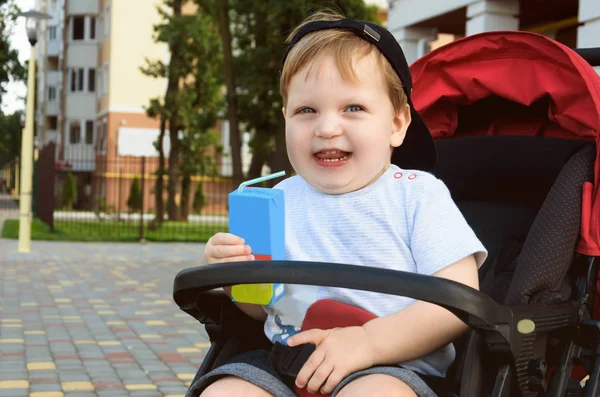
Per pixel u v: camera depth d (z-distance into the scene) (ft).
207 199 86.17
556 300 6.27
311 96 5.89
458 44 8.48
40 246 42.09
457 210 5.99
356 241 6.08
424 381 5.42
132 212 83.71
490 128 9.01
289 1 49.16
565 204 6.64
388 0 38.88
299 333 5.52
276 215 5.48
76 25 108.68
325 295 6.03
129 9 97.19
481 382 5.36
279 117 56.34
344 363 5.32
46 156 59.16
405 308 5.61
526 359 5.51
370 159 5.96
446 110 8.99
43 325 19.03
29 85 38.83
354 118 5.88
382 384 5.10
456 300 4.73
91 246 43.16
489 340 5.13
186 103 68.80
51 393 12.87
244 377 5.50
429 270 5.72
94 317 20.35
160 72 69.10
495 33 8.22
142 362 15.37
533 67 8.18
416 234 5.87
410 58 37.22
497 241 7.64
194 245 45.96
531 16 35.50
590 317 6.81
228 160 94.89
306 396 5.54
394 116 6.23
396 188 6.13
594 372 6.11
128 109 97.35
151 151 96.58
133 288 26.09
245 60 57.67
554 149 8.13
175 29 67.46
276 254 5.48
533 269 6.47
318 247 6.20
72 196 92.79
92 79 107.96
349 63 5.80
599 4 24.49
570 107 7.99
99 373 14.37
